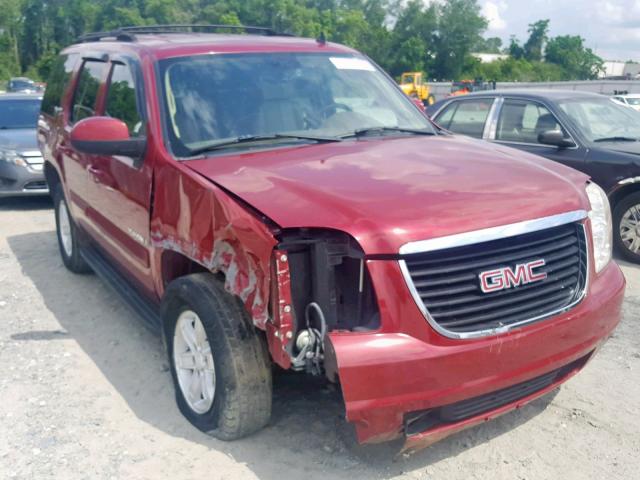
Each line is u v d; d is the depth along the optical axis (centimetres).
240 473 353
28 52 11775
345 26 10625
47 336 528
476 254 326
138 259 455
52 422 403
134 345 509
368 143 440
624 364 475
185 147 413
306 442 379
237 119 436
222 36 521
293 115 453
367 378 303
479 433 390
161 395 433
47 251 770
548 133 767
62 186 642
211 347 358
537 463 363
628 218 725
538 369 339
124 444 380
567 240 361
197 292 363
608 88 4656
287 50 498
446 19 10756
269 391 361
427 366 309
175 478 350
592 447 377
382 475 352
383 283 310
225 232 341
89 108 551
